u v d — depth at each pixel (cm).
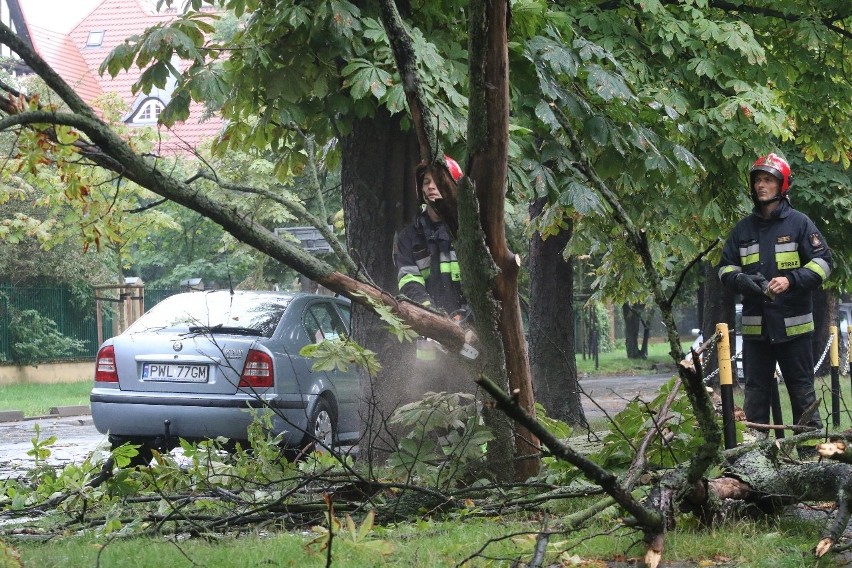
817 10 2081
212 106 1202
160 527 843
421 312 912
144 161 813
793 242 1193
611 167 1329
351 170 1284
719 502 779
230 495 913
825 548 655
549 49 1195
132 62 1221
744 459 823
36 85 3300
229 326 1469
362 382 1226
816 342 4056
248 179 3325
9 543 791
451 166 1019
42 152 786
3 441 2103
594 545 723
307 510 872
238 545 757
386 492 925
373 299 885
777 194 1202
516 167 1190
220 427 1409
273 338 1457
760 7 2028
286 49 1216
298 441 1462
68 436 2219
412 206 1277
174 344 1440
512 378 948
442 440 938
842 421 1669
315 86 1207
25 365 4478
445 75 1159
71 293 4734
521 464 965
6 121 731
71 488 954
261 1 1273
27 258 4444
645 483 797
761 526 795
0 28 761
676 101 1616
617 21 1712
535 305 2123
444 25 1272
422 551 701
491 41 867
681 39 1705
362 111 1221
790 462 852
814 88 2131
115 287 3969
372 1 1220
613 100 1277
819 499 783
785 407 2128
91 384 4356
